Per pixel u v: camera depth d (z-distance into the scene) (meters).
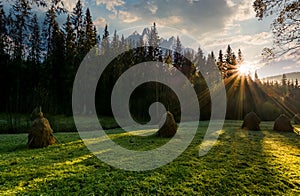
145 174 6.14
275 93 35.38
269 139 12.49
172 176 6.01
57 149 9.49
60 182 5.46
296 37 6.94
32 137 9.95
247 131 16.42
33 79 31.56
